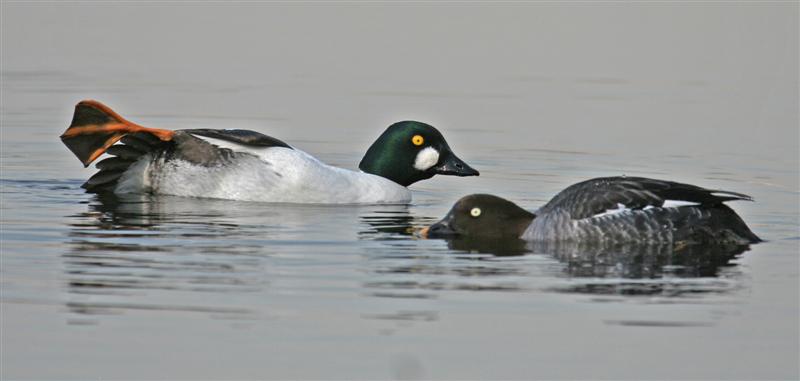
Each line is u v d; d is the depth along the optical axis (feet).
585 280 38.86
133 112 83.10
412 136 57.31
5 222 47.06
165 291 36.88
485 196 46.44
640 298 36.78
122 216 48.57
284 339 32.63
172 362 30.96
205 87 95.76
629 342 32.81
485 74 105.91
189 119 81.15
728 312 35.45
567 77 104.73
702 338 33.19
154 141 53.42
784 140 75.15
